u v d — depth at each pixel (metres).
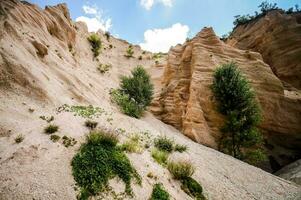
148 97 26.77
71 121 10.98
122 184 7.28
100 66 38.50
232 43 41.69
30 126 9.60
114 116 16.78
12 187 5.87
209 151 17.44
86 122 11.16
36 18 23.00
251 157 18.52
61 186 6.36
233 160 16.33
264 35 35.31
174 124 25.94
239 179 12.46
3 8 17.72
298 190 12.81
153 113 28.53
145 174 8.45
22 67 13.70
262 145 22.06
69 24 32.22
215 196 9.76
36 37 19.92
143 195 7.32
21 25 18.81
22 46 16.17
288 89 29.22
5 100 11.09
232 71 21.42
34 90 13.36
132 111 21.78
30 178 6.32
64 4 33.81
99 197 6.46
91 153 7.89
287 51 31.62
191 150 15.66
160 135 16.77
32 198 5.71
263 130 23.05
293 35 31.75
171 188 8.59
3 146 7.73
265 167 20.69
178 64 33.41
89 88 21.84
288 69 30.80
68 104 15.29
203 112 23.05
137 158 9.36
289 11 38.78
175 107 27.34
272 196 11.24
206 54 27.42
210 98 23.19
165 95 30.17
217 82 21.97
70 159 7.62
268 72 25.44
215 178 11.55
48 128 9.10
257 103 20.70
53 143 8.23
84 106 16.86
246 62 26.80
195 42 29.66
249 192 11.12
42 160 7.18
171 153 13.40
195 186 9.47
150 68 47.78
